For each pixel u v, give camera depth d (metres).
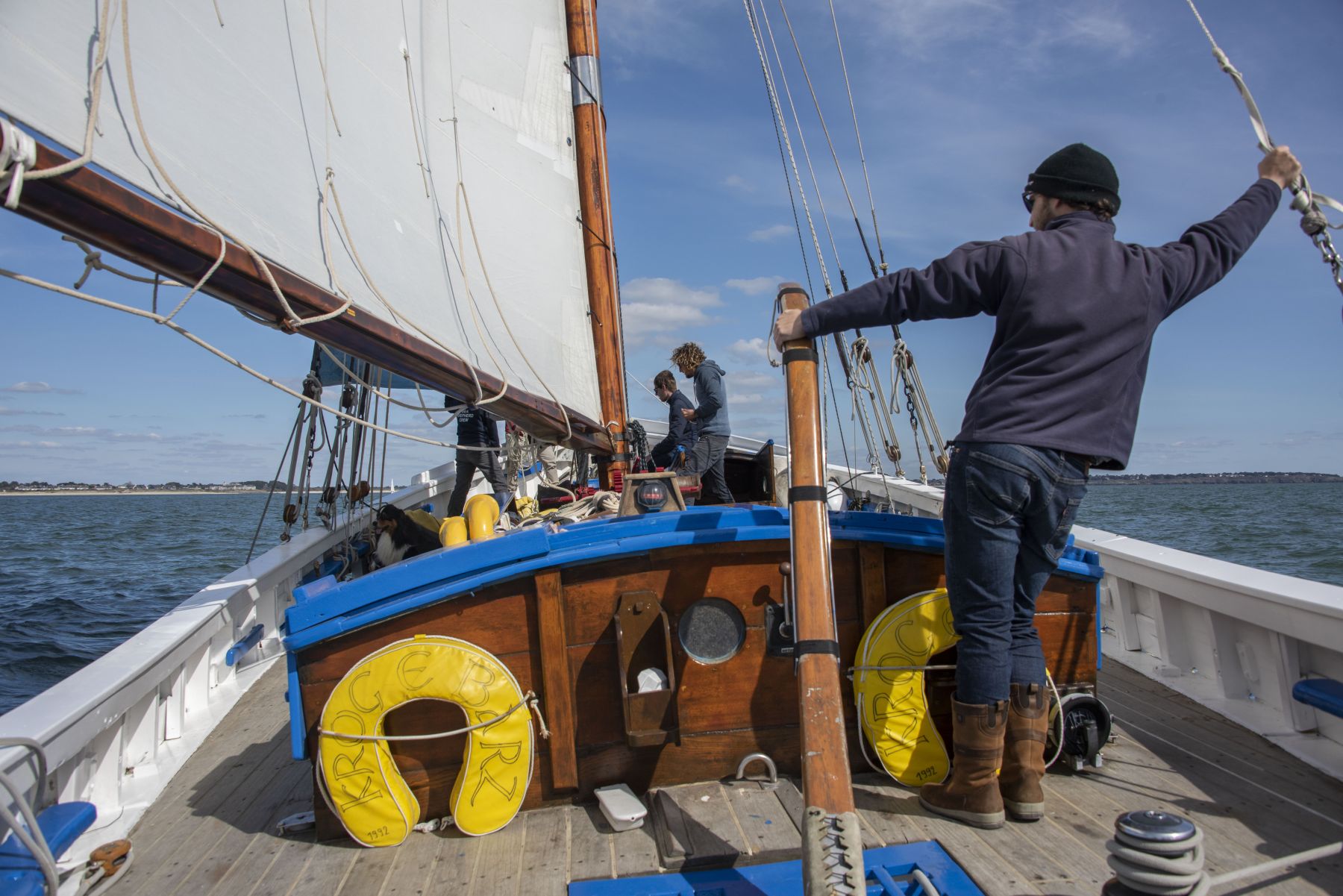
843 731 1.73
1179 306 2.00
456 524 2.63
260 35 2.25
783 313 2.14
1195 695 3.07
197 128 1.99
